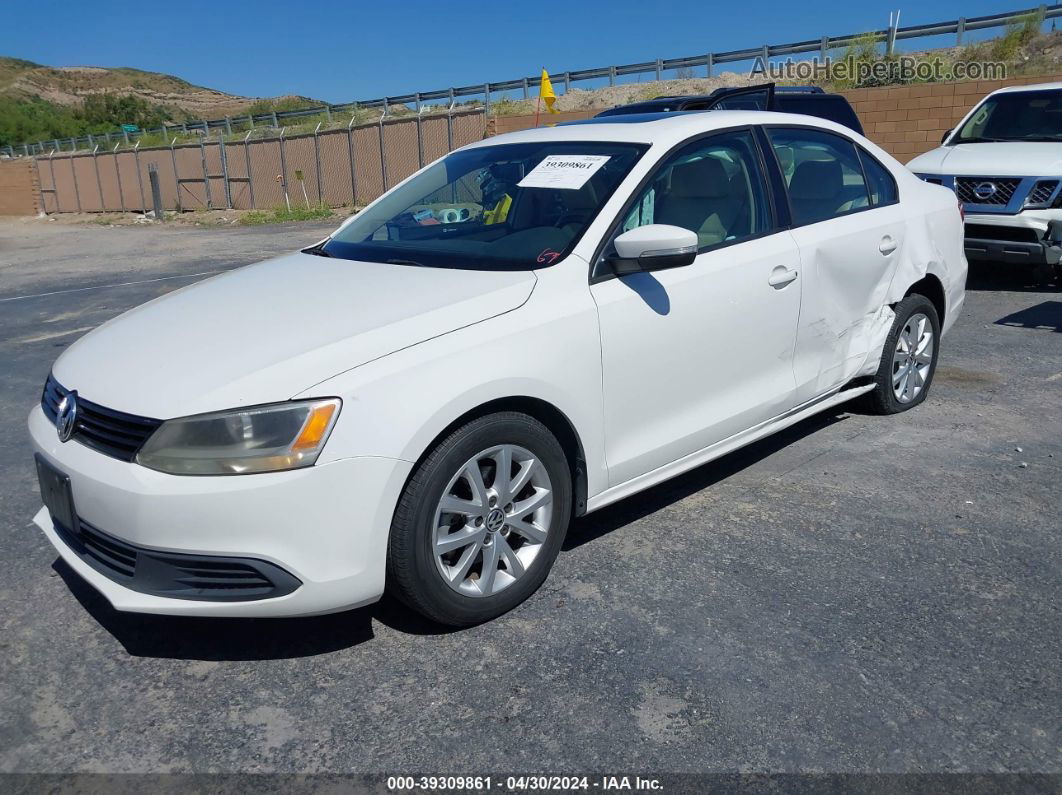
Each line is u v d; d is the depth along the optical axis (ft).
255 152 93.09
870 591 10.61
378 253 12.35
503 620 10.25
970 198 26.58
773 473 14.26
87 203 118.32
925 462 14.47
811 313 13.57
